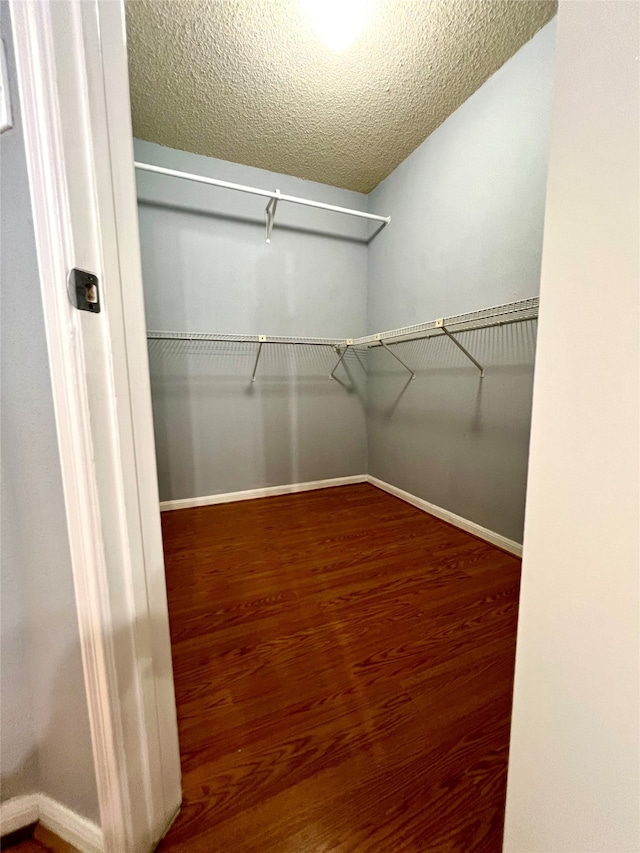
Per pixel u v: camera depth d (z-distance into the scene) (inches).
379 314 102.0
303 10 50.5
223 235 89.7
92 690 20.4
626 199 12.5
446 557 66.1
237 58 58.2
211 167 86.5
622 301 13.0
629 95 12.1
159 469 89.8
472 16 51.4
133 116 72.2
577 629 15.7
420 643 44.6
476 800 27.8
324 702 36.4
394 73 61.4
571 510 15.4
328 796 28.0
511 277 62.1
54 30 15.6
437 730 33.5
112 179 18.9
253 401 98.5
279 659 41.9
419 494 91.5
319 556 66.9
